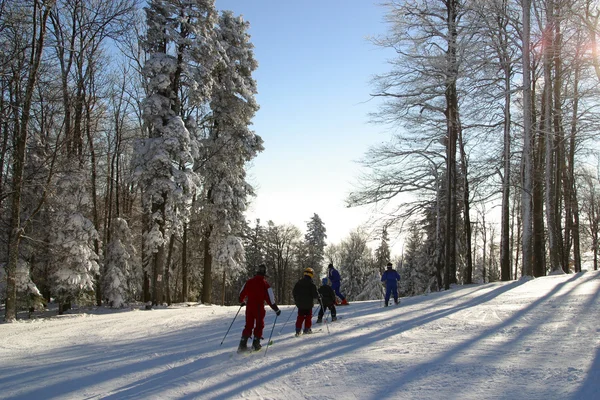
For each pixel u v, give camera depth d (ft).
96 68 79.36
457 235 101.40
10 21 55.88
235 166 96.17
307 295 33.96
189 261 121.49
